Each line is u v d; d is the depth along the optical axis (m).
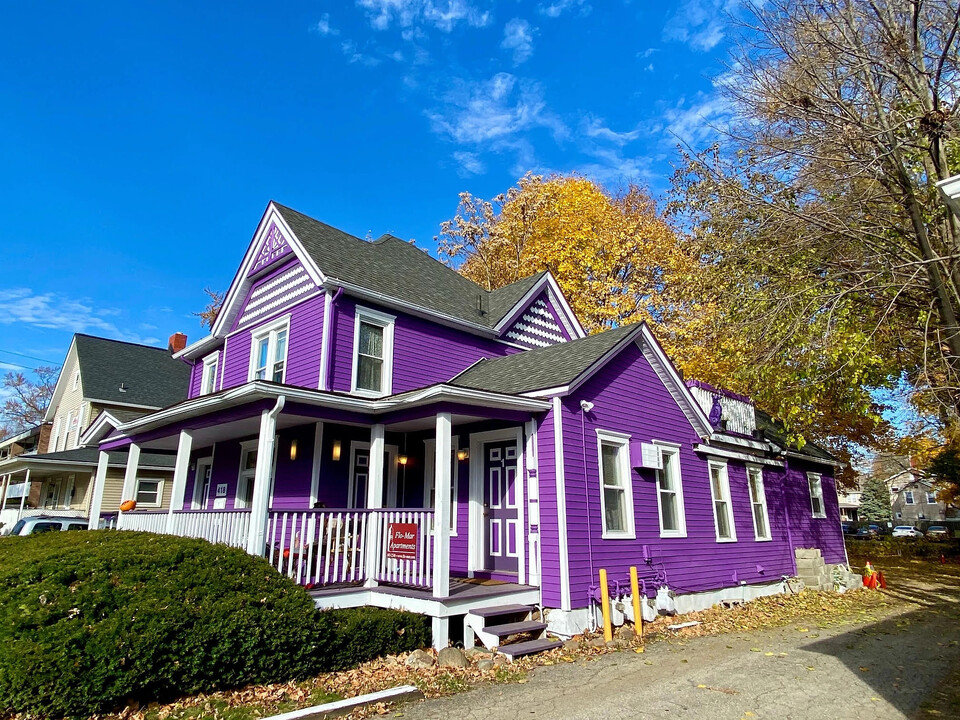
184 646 5.73
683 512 12.01
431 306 13.35
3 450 38.41
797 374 12.54
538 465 9.70
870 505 63.91
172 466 22.91
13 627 5.23
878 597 14.89
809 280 12.17
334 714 5.50
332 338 11.43
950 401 11.12
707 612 11.52
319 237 13.52
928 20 10.23
